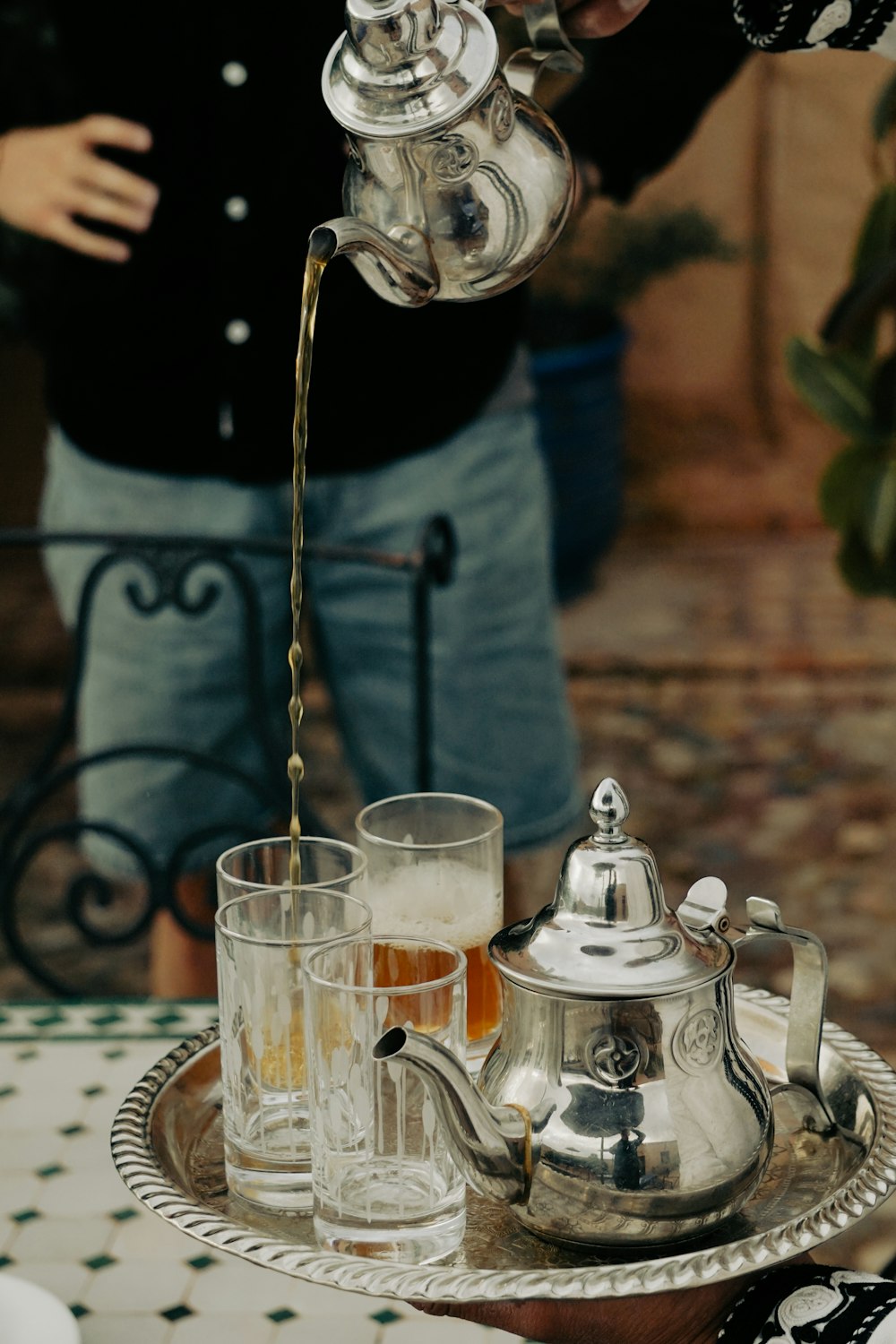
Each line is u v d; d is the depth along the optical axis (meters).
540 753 2.15
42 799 1.76
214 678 2.03
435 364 1.92
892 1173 0.80
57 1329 0.80
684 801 3.51
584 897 0.80
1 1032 1.25
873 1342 0.77
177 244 1.87
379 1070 0.79
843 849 3.28
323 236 0.84
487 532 2.02
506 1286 0.72
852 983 2.76
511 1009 0.82
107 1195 1.04
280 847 0.96
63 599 2.09
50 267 2.00
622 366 4.45
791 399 4.86
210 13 1.79
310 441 1.95
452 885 0.99
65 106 1.85
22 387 4.49
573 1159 0.77
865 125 4.66
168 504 1.99
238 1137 0.87
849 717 3.87
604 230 4.79
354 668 2.10
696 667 4.10
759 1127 0.81
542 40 0.97
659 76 1.86
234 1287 0.95
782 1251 0.74
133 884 3.20
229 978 0.86
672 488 4.89
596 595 4.51
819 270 4.77
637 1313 0.83
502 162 0.88
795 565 4.67
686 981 0.77
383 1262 0.76
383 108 0.85
